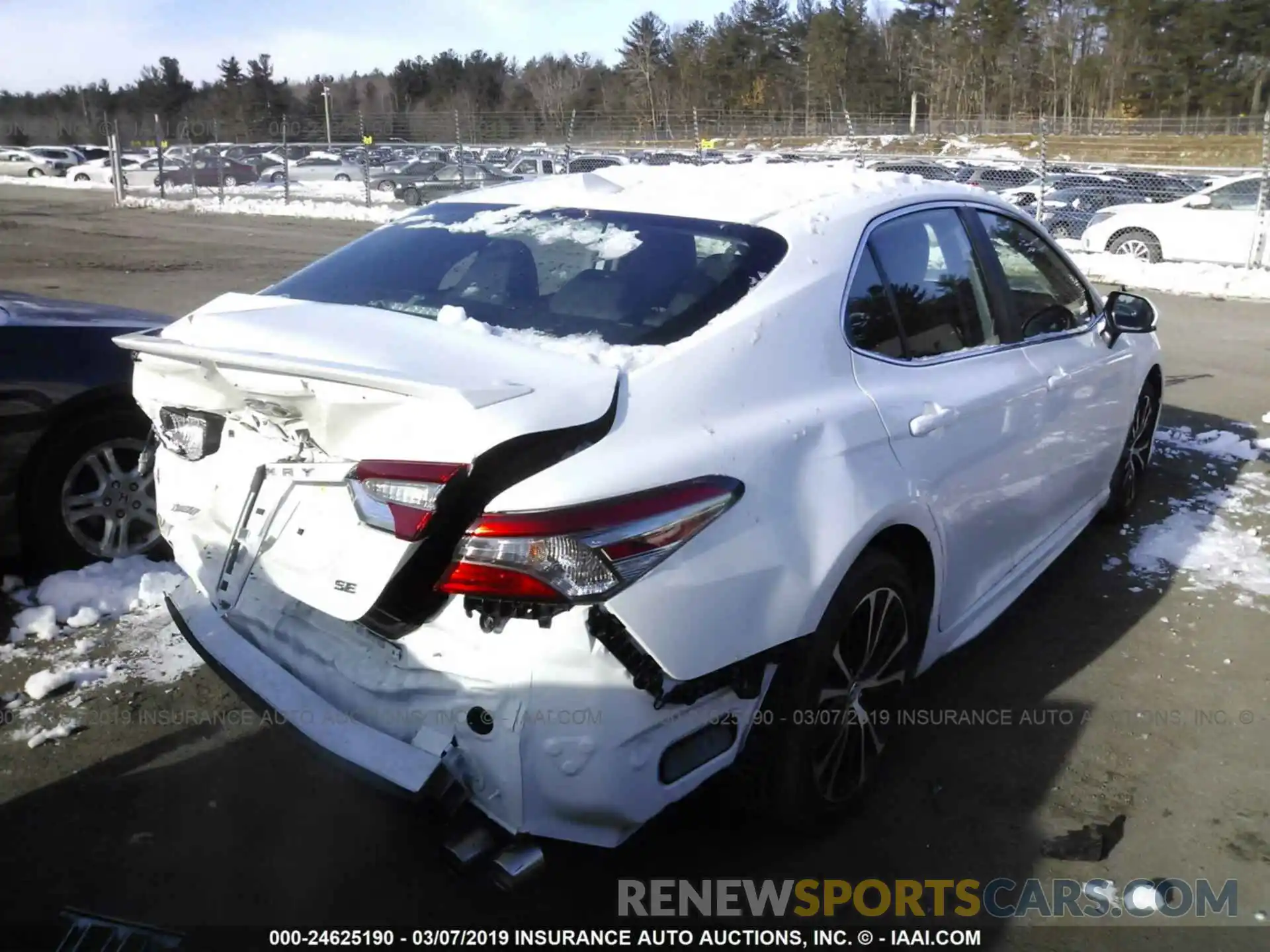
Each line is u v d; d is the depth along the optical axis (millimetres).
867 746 3070
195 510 2965
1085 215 18016
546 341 2680
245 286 12945
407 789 2279
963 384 3395
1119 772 3352
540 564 2188
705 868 2895
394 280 3156
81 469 4297
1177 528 5410
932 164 20219
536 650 2225
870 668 3012
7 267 14234
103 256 15930
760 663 2531
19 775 3191
